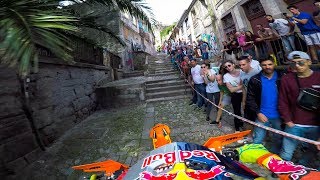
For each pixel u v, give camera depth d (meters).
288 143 3.06
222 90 5.85
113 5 6.00
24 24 1.84
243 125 5.61
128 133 6.73
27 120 5.60
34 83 6.34
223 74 5.55
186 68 10.81
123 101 11.19
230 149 2.01
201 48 14.16
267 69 3.38
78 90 9.40
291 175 1.24
